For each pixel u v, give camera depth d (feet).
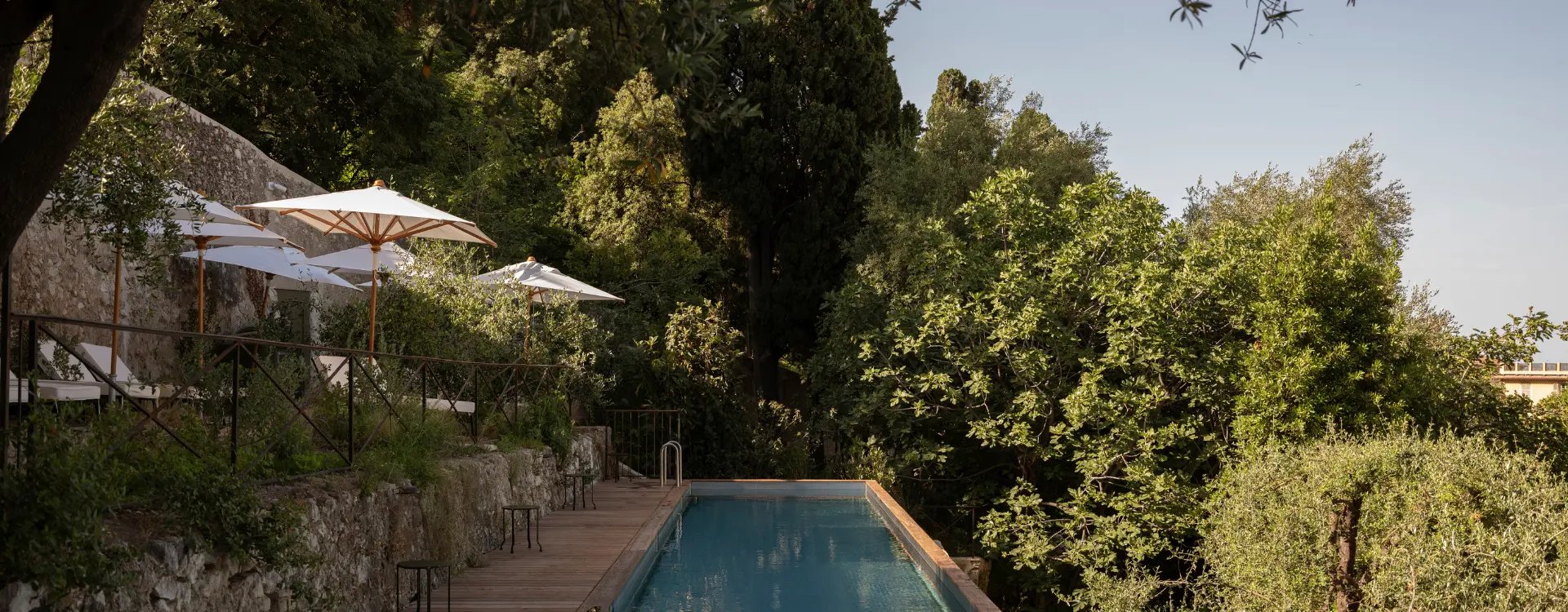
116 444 13.25
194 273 40.24
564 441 40.24
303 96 65.72
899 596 29.55
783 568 34.06
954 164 76.18
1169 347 50.29
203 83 60.18
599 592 23.18
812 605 28.27
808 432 63.46
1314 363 44.06
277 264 38.32
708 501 50.70
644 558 30.94
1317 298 46.06
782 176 73.51
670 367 57.47
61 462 11.34
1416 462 28.32
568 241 79.82
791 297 72.33
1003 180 57.57
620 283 75.36
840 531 41.98
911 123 82.38
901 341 55.26
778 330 73.20
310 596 16.07
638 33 12.17
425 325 35.81
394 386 24.79
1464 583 25.35
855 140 72.43
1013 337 51.72
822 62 72.95
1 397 11.37
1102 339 56.59
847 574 32.99
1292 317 45.37
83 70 10.80
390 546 20.61
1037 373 52.47
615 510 39.86
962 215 69.21
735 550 37.47
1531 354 49.73
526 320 44.80
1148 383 51.78
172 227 21.79
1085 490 52.19
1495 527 26.91
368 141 73.51
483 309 40.42
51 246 30.66
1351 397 44.65
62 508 10.63
